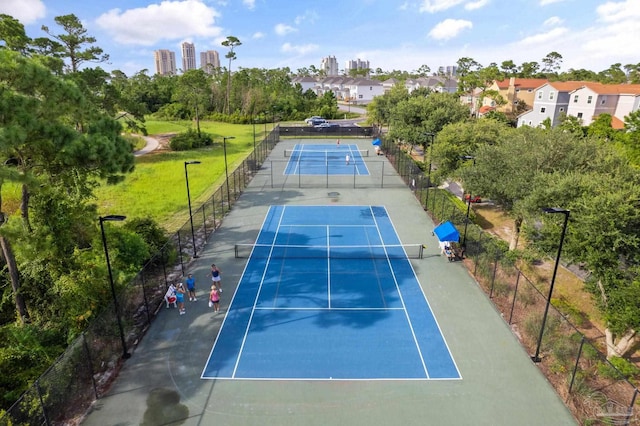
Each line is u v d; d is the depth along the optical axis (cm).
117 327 1705
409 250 2670
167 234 2916
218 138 7362
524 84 7938
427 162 4056
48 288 1969
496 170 2394
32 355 1622
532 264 2478
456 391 1495
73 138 1650
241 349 1730
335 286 2228
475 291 2178
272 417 1388
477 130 3384
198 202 3681
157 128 8488
